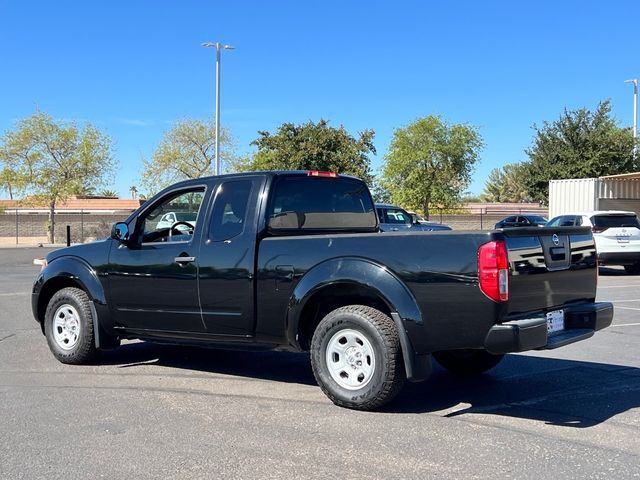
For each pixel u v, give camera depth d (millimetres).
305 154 32656
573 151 35125
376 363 5633
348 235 5879
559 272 5824
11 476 4387
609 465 4566
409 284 5512
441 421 5551
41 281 7945
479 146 40000
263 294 6223
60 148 41750
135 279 7109
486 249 5215
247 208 6484
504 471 4453
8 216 49406
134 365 7750
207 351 8609
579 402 6156
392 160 40156
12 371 7438
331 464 4578
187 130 45812
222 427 5391
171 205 7156
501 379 7055
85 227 45250
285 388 6668
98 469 4500
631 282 17219
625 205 26766
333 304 6223
